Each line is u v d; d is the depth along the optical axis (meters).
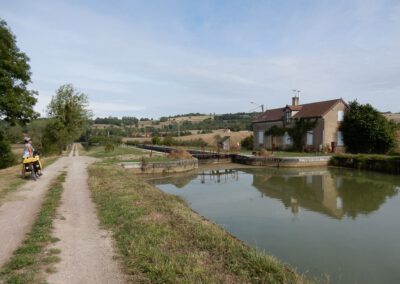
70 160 28.38
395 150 32.47
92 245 6.55
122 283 4.94
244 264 5.73
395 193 18.27
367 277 7.56
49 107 45.88
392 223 12.16
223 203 15.77
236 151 46.03
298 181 23.16
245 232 10.95
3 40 22.16
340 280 7.39
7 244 6.53
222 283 4.98
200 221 8.60
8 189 12.53
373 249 9.41
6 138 27.62
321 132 36.94
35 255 5.91
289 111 41.72
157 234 7.16
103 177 16.20
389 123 34.72
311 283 5.54
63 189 12.86
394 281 7.39
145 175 26.86
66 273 5.23
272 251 9.17
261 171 29.41
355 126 35.66
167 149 46.88
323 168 30.80
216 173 28.47
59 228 7.66
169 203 10.41
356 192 18.69
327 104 38.19
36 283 4.84
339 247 9.55
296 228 11.46
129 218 8.48
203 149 47.94
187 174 27.94
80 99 47.28
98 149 52.03
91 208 9.79
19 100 22.84
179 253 6.16
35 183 14.22
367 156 29.08
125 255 6.01
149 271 5.30
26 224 7.94
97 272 5.29
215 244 6.61
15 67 22.39
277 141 43.66
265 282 5.08
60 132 40.44
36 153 15.96
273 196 17.64
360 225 11.89
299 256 8.82
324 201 16.23
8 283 4.81
